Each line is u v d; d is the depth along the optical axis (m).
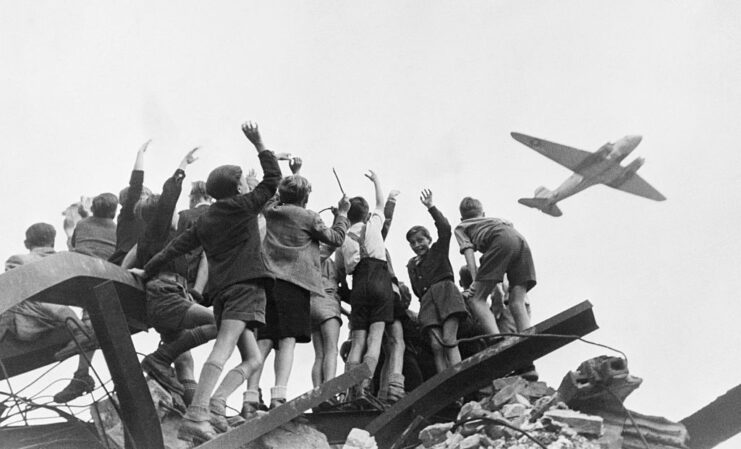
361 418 13.70
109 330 11.33
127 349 11.39
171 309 12.43
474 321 15.38
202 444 10.95
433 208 15.24
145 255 12.79
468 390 13.66
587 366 12.93
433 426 12.77
